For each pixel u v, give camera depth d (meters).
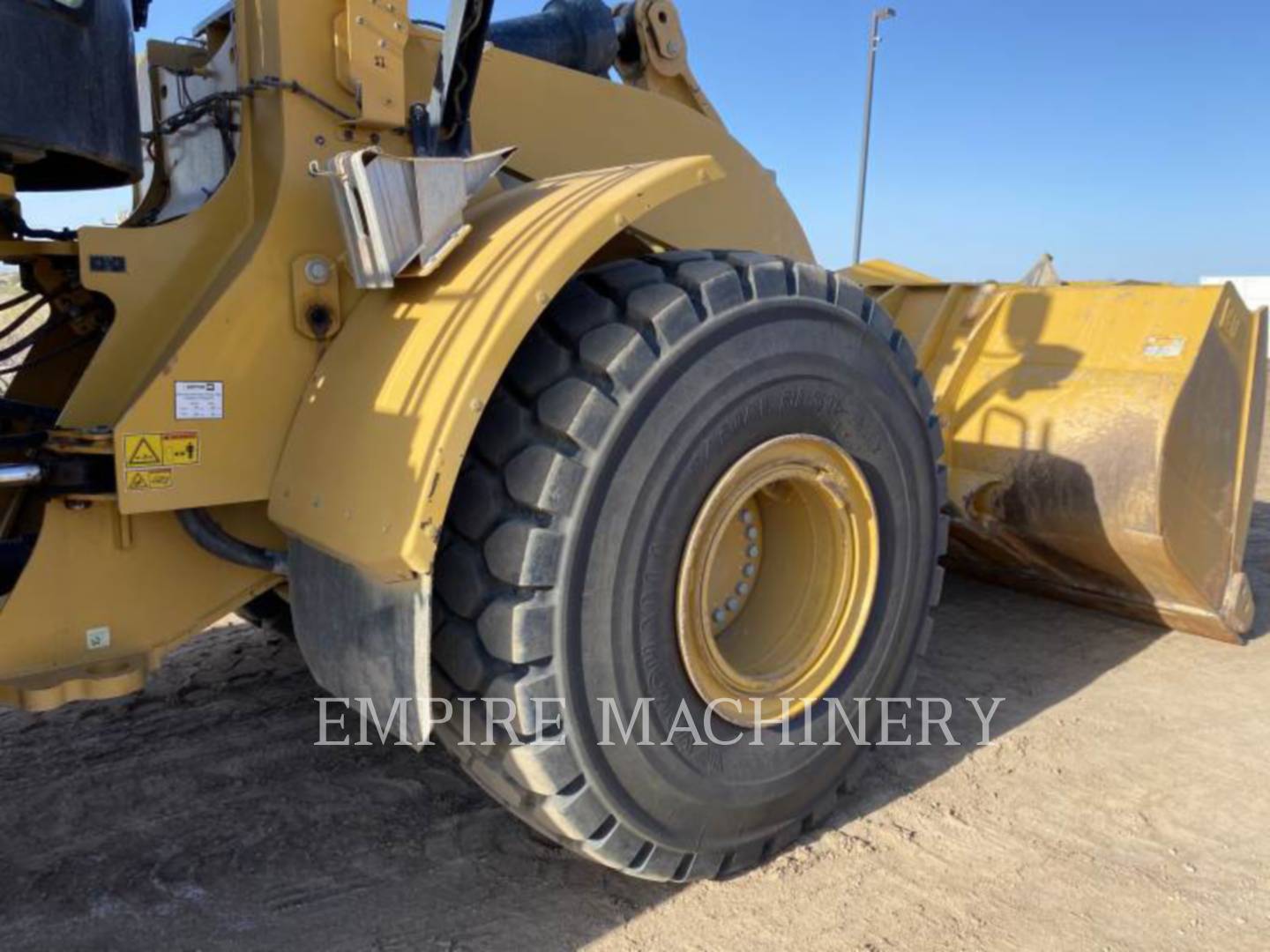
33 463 1.91
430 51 2.43
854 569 2.48
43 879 2.31
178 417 1.93
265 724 3.10
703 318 2.06
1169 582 3.64
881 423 2.46
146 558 2.07
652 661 2.05
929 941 2.12
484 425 2.01
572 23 3.29
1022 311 4.02
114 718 3.13
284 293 2.05
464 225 1.99
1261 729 3.12
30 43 1.76
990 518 3.86
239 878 2.32
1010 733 3.07
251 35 2.10
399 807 2.63
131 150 2.10
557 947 2.09
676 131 3.27
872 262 4.97
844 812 2.62
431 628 2.02
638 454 1.97
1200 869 2.39
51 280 2.62
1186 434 3.47
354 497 1.84
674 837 2.14
